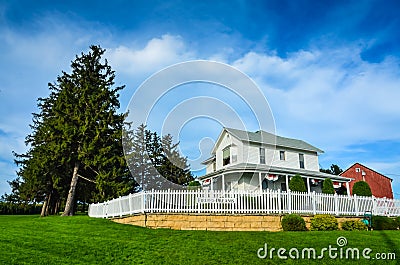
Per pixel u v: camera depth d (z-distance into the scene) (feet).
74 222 49.01
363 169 144.15
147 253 31.01
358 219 59.16
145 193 49.24
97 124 85.30
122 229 43.47
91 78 94.48
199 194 50.01
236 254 30.73
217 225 48.83
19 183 106.42
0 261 25.99
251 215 50.21
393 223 55.16
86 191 97.91
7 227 43.78
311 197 55.83
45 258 27.91
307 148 101.24
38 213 137.28
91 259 28.71
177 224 48.34
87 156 82.79
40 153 88.79
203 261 28.66
